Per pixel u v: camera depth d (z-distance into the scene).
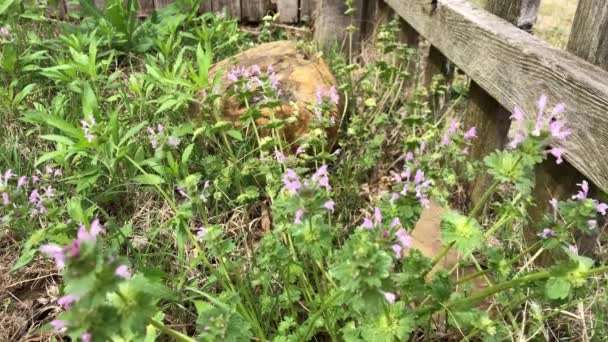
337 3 4.23
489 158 1.38
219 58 3.70
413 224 1.65
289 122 2.29
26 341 1.96
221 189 2.37
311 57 3.21
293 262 1.71
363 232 1.26
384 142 2.94
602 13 1.73
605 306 1.78
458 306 1.53
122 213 2.42
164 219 2.39
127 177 2.48
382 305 1.33
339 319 1.81
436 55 3.13
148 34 3.94
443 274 1.55
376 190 2.71
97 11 4.02
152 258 2.16
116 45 3.79
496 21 2.32
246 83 2.36
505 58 2.11
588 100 1.65
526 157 1.32
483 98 2.47
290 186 1.54
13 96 3.20
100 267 0.96
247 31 4.32
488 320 1.55
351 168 2.70
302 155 2.27
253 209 2.48
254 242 2.33
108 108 2.98
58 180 2.35
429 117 2.96
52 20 4.23
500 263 1.59
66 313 1.01
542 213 2.07
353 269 1.12
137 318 1.06
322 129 2.24
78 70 3.16
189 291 2.01
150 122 2.83
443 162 2.56
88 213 2.00
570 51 1.91
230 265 1.75
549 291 1.31
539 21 4.18
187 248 2.25
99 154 2.34
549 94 1.84
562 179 1.95
